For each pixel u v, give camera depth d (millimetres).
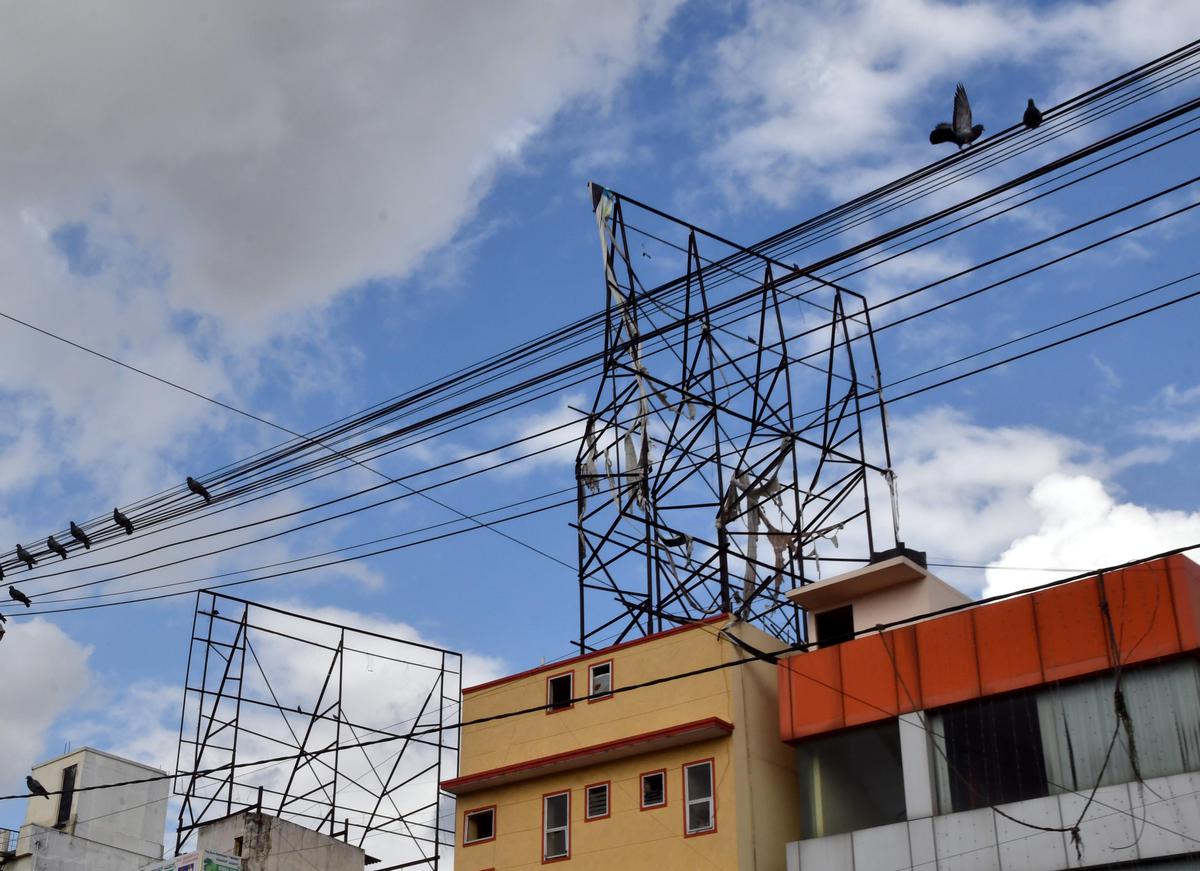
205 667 48812
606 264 44656
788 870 37562
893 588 41438
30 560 42188
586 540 45344
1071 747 34094
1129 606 34312
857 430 46031
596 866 40625
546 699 43906
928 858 35094
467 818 44062
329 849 48000
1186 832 31641
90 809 60438
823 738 38688
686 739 40094
